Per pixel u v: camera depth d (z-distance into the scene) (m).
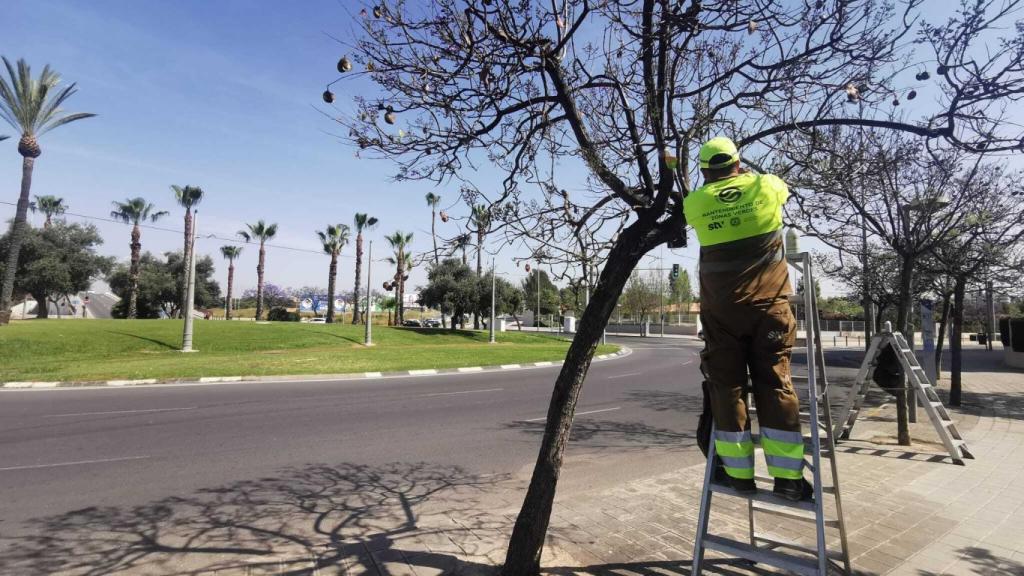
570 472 6.62
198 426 9.09
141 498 5.53
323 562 4.00
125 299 53.88
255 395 12.77
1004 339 23.31
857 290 14.16
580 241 4.07
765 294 2.88
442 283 42.09
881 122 3.55
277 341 28.45
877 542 4.20
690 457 7.35
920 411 10.85
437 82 3.62
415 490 5.85
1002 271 10.74
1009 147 3.37
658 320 66.81
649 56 3.54
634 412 10.98
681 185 3.49
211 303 65.19
